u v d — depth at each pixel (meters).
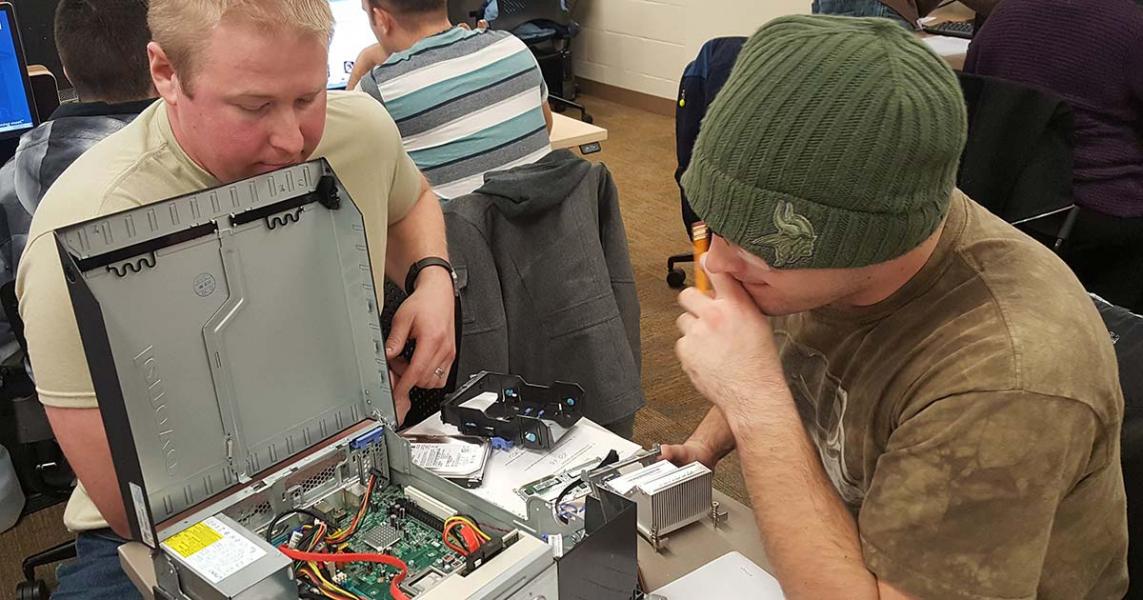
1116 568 1.09
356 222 1.08
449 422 1.38
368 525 1.11
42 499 2.21
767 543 1.02
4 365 1.95
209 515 1.03
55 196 1.18
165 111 1.25
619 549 1.05
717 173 0.90
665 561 1.22
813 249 0.88
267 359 1.09
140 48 1.90
